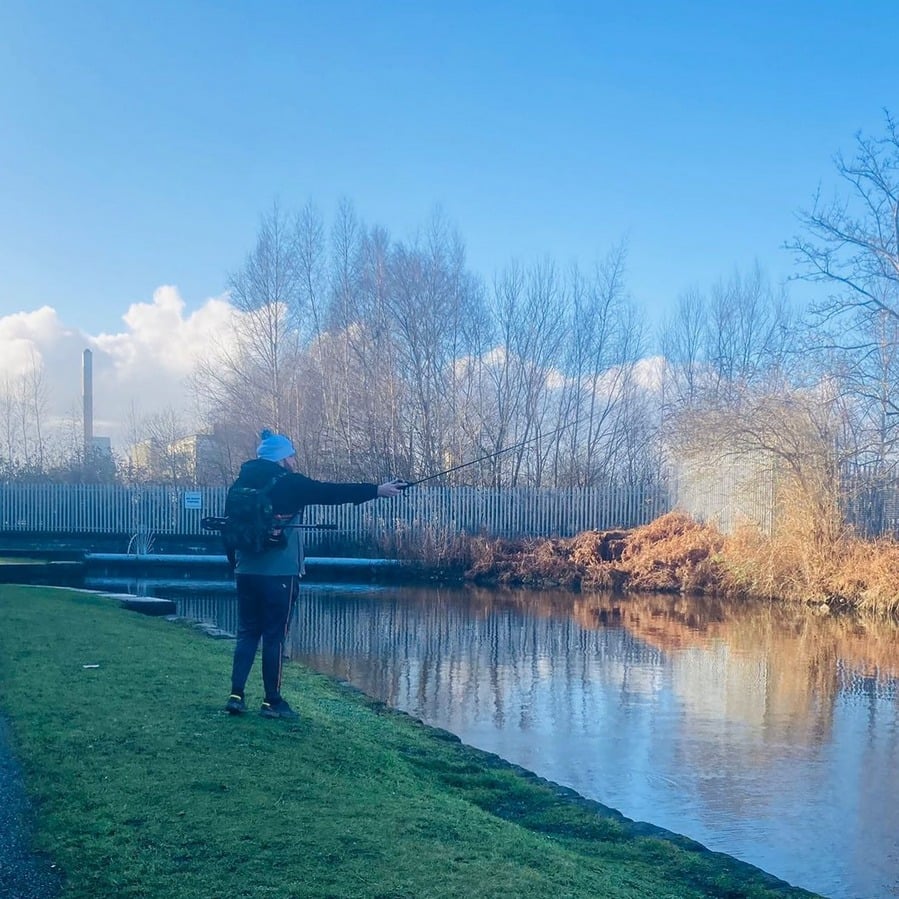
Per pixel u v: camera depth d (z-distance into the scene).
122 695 6.58
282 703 6.35
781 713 9.63
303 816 4.41
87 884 3.63
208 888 3.60
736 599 19.92
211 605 17.91
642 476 33.06
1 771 4.93
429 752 7.12
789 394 19.84
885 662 12.55
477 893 3.71
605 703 10.01
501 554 24.12
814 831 6.44
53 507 28.97
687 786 7.30
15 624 9.79
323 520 27.22
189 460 37.28
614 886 4.40
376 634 14.88
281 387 34.19
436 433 32.28
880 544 18.31
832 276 19.16
